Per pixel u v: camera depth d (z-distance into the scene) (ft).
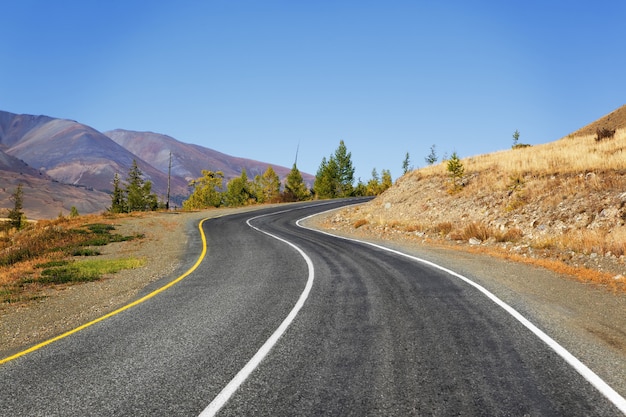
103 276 36.55
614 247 35.78
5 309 25.76
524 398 11.31
